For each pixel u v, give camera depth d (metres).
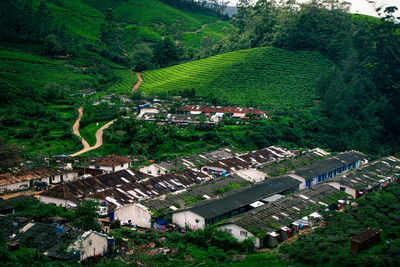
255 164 129.25
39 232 63.91
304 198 91.12
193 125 168.00
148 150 142.38
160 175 106.56
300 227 78.31
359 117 182.50
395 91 185.00
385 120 177.62
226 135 162.12
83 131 165.38
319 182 115.44
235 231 73.19
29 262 55.12
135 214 79.94
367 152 161.50
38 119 166.00
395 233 72.06
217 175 116.62
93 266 57.12
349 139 170.12
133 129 147.25
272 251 68.19
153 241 69.69
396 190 101.69
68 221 74.00
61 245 59.62
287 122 177.75
